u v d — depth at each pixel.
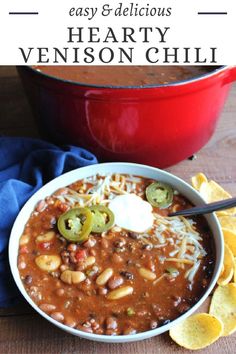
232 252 0.38
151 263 0.35
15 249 0.36
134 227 0.37
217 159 0.48
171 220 0.38
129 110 0.37
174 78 0.41
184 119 0.39
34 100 0.41
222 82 0.39
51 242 0.36
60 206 0.38
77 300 0.33
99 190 0.39
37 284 0.34
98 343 0.34
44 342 0.35
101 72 0.41
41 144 0.43
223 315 0.35
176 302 0.33
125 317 0.33
